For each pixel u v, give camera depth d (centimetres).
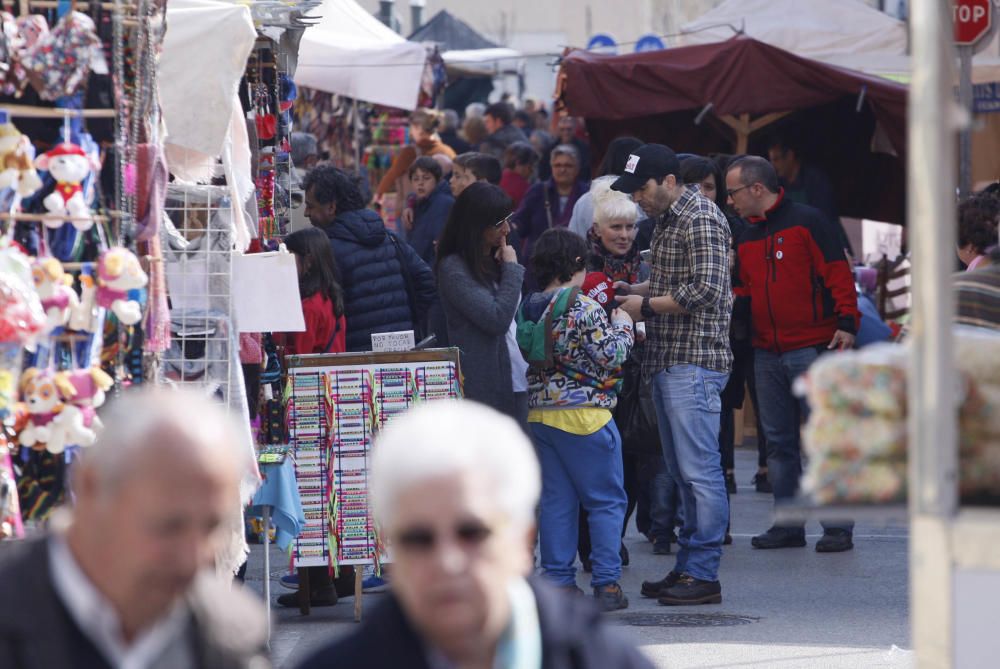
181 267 1838
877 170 3959
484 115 6438
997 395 874
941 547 811
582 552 2548
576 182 3484
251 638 750
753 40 3647
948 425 809
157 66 1634
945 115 800
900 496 860
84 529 712
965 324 1434
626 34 11450
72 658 706
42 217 1436
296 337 2339
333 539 2147
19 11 1501
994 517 805
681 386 2203
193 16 1817
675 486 2712
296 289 1864
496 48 7019
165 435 693
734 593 2355
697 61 3672
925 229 804
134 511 687
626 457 2606
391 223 4475
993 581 803
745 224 2747
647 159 2198
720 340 2214
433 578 695
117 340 1509
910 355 820
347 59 3869
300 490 2147
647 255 2562
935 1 793
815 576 2491
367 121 5428
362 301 2492
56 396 1407
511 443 720
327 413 2139
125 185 1509
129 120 1530
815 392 871
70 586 712
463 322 2234
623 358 2155
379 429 2133
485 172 3288
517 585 746
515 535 716
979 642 806
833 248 2588
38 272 1414
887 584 2417
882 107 3666
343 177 2541
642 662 755
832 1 4506
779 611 2220
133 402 711
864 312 2988
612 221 2397
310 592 2316
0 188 1423
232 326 1830
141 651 720
